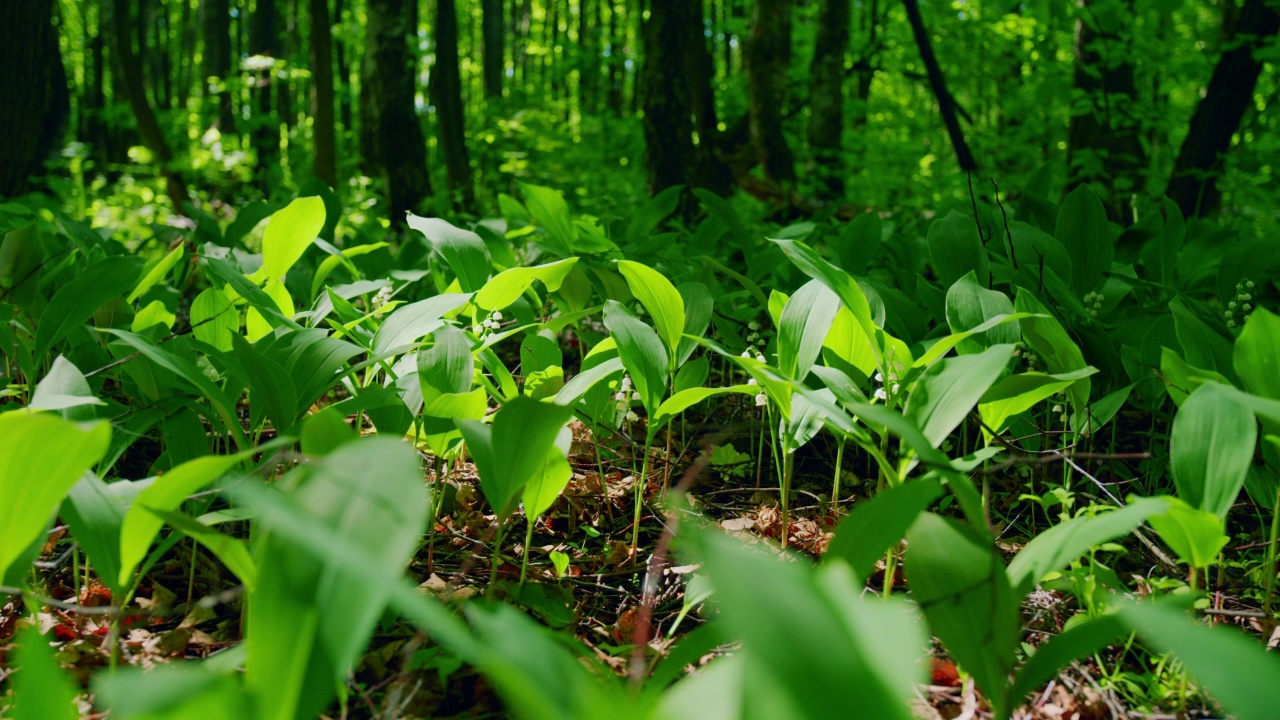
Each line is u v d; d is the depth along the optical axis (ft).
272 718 3.77
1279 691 2.95
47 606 7.00
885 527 5.01
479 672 5.97
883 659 3.14
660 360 8.27
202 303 9.41
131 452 10.73
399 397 8.07
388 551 3.73
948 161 51.39
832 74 36.35
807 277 14.69
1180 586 6.54
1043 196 15.16
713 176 31.32
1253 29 20.72
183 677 3.16
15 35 26.63
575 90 72.69
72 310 8.91
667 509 9.35
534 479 7.02
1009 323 8.14
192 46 82.74
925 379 6.52
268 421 11.30
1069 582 6.75
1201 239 13.57
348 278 15.87
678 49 27.48
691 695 3.64
